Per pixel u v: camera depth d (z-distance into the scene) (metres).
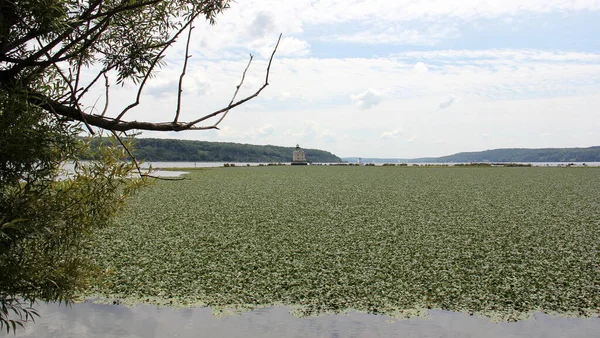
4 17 3.16
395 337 5.74
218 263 9.19
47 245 4.01
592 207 17.42
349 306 6.82
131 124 3.54
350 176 37.56
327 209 17.00
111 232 12.34
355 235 12.03
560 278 8.13
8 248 3.51
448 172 43.09
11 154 3.31
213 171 46.56
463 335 5.80
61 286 4.00
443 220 14.44
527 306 6.80
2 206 3.46
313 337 5.73
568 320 6.29
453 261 9.33
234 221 14.26
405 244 10.93
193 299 7.11
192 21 4.02
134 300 7.05
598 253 9.97
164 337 5.70
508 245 10.80
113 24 3.92
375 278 8.19
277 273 8.50
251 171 46.84
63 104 3.54
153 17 4.15
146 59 4.02
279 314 6.50
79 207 3.97
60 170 3.85
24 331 5.82
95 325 6.06
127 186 4.25
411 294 7.34
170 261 9.34
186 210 16.69
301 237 11.77
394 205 18.16
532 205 18.09
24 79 3.38
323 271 8.62
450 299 7.11
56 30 3.30
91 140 4.00
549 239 11.48
